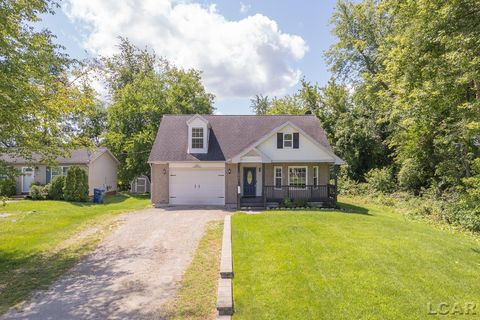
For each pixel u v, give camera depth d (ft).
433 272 24.71
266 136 66.03
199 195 68.44
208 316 19.03
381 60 81.71
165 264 28.12
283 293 21.31
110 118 105.19
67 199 74.90
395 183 90.17
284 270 25.09
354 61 97.25
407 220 52.85
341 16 97.25
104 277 25.31
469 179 48.88
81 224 44.75
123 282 24.23
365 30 93.20
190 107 114.32
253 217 47.24
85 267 27.71
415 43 47.09
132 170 101.40
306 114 81.87
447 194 67.46
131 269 26.99
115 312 19.60
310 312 18.89
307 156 67.41
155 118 104.78
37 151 35.45
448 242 34.09
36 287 23.59
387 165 99.76
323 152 67.21
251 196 70.44
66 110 38.58
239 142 71.61
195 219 48.26
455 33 40.86
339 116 115.85
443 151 72.49
